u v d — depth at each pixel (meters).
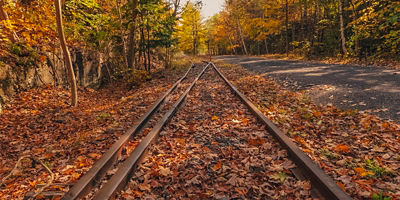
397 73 7.92
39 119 5.80
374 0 13.48
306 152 3.17
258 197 2.31
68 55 6.92
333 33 21.53
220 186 2.53
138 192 2.46
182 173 2.85
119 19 11.10
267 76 10.51
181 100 6.26
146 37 14.38
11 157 3.89
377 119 4.14
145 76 11.79
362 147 3.30
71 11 9.64
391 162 2.83
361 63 12.48
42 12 8.24
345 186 2.36
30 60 7.66
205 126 4.46
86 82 10.52
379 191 2.26
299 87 7.53
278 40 38.97
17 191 2.81
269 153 3.21
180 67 19.86
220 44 64.44
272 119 4.71
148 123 4.94
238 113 5.17
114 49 14.03
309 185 2.36
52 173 2.90
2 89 6.38
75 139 4.43
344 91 6.27
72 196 2.26
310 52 21.77
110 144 4.07
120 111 6.26
